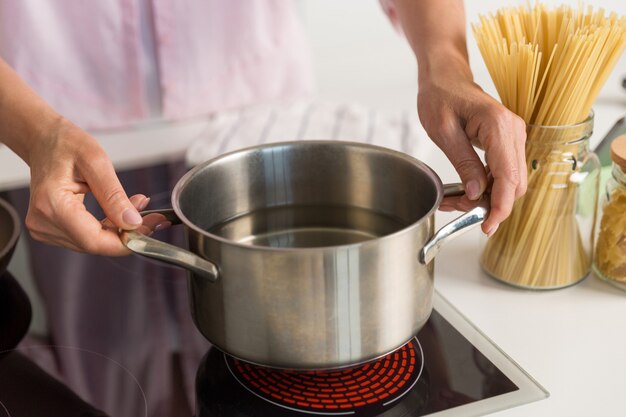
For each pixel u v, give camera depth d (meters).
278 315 0.58
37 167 0.74
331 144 0.71
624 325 0.75
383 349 0.60
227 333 0.60
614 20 0.73
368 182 0.71
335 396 0.66
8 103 0.83
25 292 0.84
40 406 0.67
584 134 0.75
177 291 0.84
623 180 0.78
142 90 1.32
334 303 0.57
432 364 0.70
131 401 0.67
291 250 0.55
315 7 2.10
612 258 0.80
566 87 0.72
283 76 1.42
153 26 1.30
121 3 1.26
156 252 0.59
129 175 1.07
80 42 1.28
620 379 0.68
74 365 0.72
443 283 0.83
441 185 0.62
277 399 0.66
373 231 0.71
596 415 0.64
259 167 0.71
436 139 0.78
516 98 0.76
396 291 0.59
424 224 0.59
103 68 1.30
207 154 1.09
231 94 1.39
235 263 0.57
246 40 1.36
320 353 0.59
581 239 0.80
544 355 0.71
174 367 0.71
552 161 0.75
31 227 0.74
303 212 0.73
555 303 0.79
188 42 1.32
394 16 1.17
